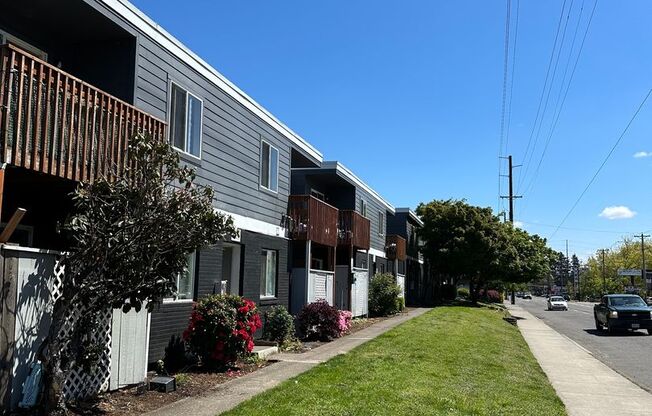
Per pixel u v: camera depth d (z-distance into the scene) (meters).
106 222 6.78
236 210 14.48
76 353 7.05
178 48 11.80
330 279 20.98
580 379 12.85
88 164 8.00
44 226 9.40
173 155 7.37
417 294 48.22
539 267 48.44
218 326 10.58
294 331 16.17
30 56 6.98
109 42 10.69
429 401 8.52
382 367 11.28
